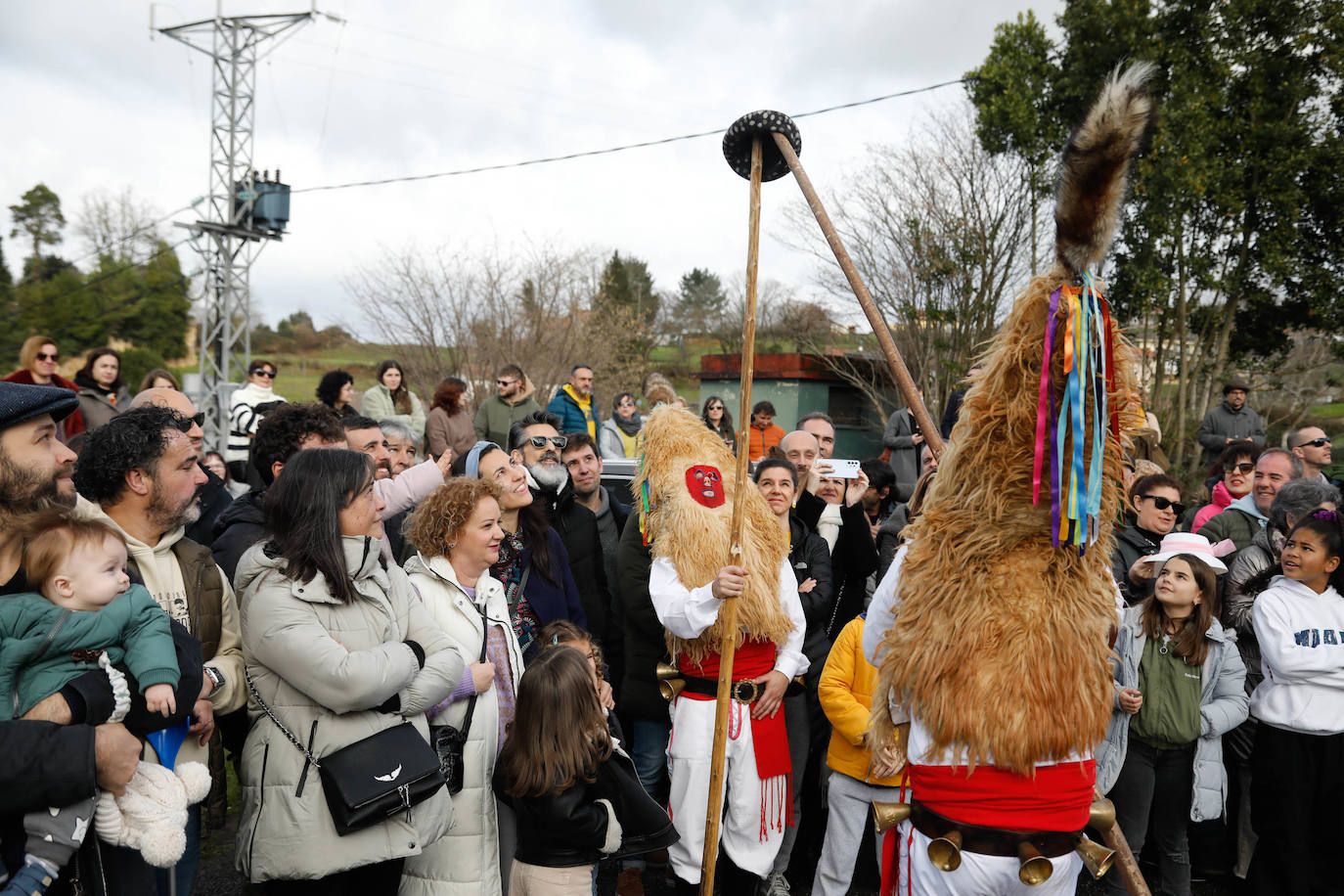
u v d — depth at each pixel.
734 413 19.47
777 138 2.79
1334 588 3.73
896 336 17.58
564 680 2.84
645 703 3.86
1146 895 2.29
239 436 6.69
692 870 3.50
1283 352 15.30
